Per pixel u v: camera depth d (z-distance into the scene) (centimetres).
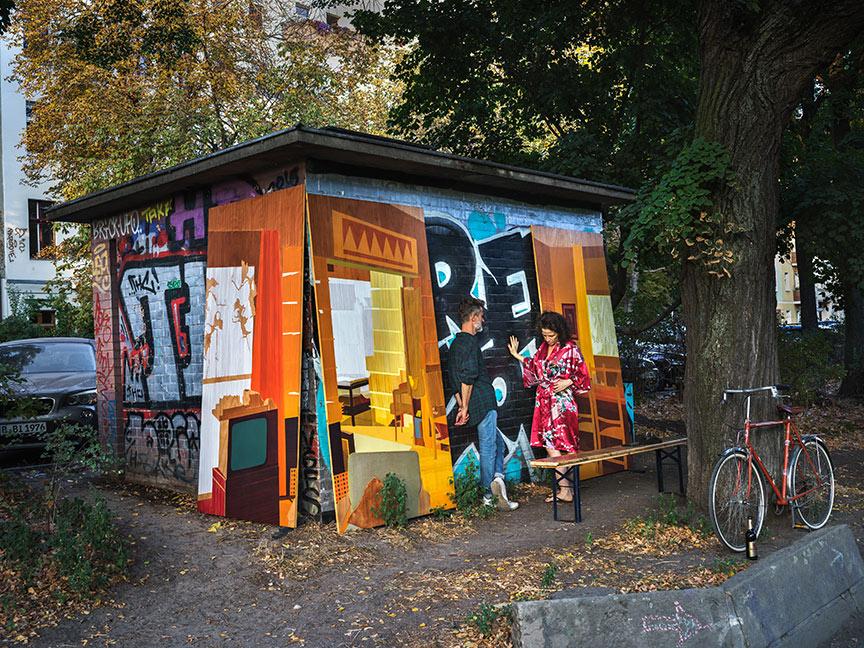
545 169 1282
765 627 440
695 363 677
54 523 577
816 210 1275
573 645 397
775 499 653
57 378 1022
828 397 1625
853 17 614
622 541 600
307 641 432
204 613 471
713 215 646
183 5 1764
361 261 676
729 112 651
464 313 747
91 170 1750
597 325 941
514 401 838
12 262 2488
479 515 698
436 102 1433
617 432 936
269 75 2019
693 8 1237
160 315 823
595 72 1356
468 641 419
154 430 830
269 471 652
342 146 609
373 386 669
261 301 672
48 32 1942
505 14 1307
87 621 454
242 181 711
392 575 530
